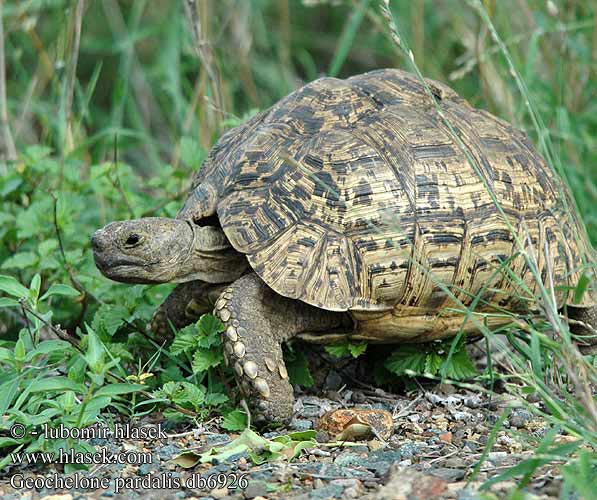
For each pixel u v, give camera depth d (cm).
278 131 568
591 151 861
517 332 586
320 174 541
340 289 520
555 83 862
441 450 481
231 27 1111
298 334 545
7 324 705
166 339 604
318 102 578
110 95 1277
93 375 474
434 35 1110
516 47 890
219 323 535
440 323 551
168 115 1084
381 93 587
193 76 1141
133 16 1115
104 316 604
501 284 556
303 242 526
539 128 560
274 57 1227
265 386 509
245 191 548
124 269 539
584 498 367
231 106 932
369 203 534
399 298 535
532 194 579
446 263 539
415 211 538
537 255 568
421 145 557
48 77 1009
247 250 527
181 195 724
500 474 427
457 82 1014
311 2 888
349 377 613
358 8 904
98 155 888
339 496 418
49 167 733
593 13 893
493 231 553
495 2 848
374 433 503
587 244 593
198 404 527
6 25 1042
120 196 743
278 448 477
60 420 475
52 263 664
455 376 571
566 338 447
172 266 546
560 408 435
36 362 564
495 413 548
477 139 580
